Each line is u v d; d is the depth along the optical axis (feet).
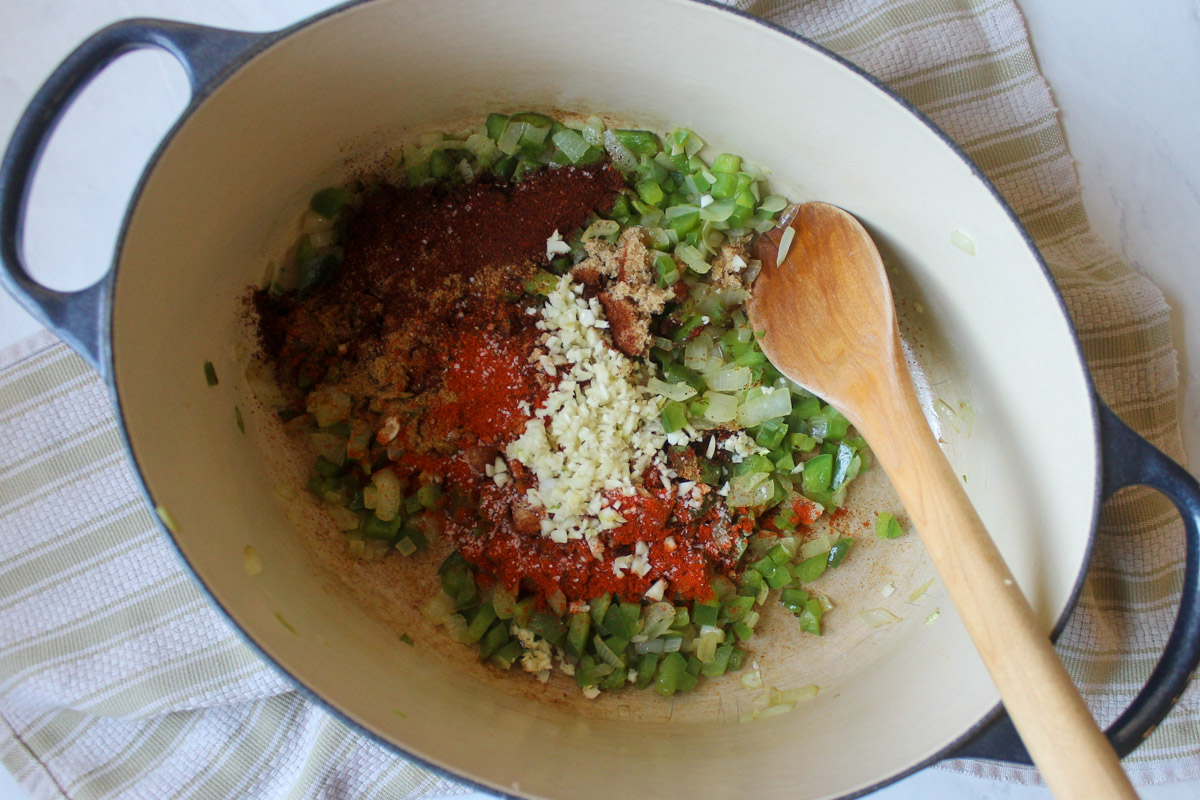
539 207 1.18
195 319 1.06
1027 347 1.04
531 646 1.16
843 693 1.14
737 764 1.07
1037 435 1.05
